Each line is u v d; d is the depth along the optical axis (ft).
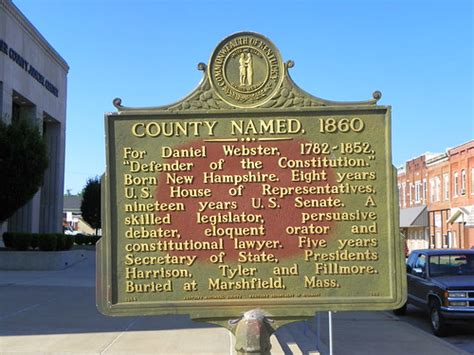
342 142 15.44
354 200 15.30
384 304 14.85
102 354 22.61
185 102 15.43
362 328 37.55
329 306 14.87
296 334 31.81
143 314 14.79
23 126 71.41
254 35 15.35
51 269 72.28
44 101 108.47
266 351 14.10
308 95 15.43
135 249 15.07
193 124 15.44
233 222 15.25
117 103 15.38
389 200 15.19
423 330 38.75
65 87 124.77
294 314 14.87
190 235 15.17
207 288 15.01
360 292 15.02
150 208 15.23
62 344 24.31
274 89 15.44
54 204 117.60
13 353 22.68
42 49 106.83
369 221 15.24
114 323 29.78
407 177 172.35
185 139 15.42
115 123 15.39
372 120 15.47
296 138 15.47
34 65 102.42
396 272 14.93
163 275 15.01
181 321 30.32
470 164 124.67
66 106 125.49
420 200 160.15
